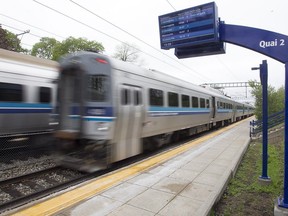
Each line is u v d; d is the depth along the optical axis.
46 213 3.95
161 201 4.48
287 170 4.18
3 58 8.77
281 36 4.27
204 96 15.73
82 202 4.38
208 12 5.26
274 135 13.52
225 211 4.70
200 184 5.40
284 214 4.09
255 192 5.67
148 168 6.62
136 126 7.81
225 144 10.85
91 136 6.77
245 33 4.68
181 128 11.98
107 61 6.78
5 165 8.04
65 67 7.18
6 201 5.27
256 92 19.77
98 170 6.99
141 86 8.13
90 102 6.82
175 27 5.88
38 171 6.96
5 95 8.62
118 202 4.41
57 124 7.31
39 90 9.81
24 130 9.27
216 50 5.68
